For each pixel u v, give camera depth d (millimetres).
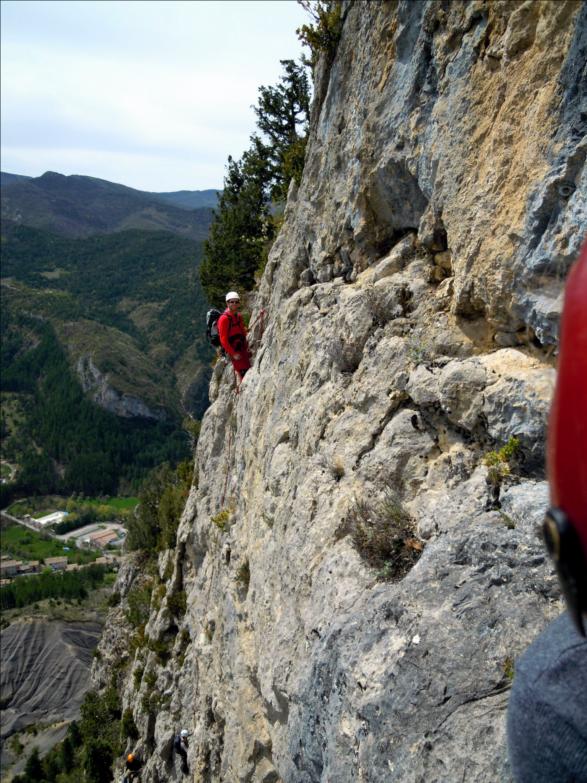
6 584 133625
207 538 18141
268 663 7883
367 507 5883
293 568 7137
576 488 858
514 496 4668
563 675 1152
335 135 9508
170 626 21750
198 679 15531
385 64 7812
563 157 4828
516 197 5406
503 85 5656
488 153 5832
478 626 4039
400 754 3846
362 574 5535
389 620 4590
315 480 7230
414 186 7512
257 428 11297
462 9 6219
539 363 5203
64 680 84812
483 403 5258
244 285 29219
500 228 5547
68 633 94312
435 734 3723
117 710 34344
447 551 4664
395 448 5988
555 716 1107
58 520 183250
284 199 25297
